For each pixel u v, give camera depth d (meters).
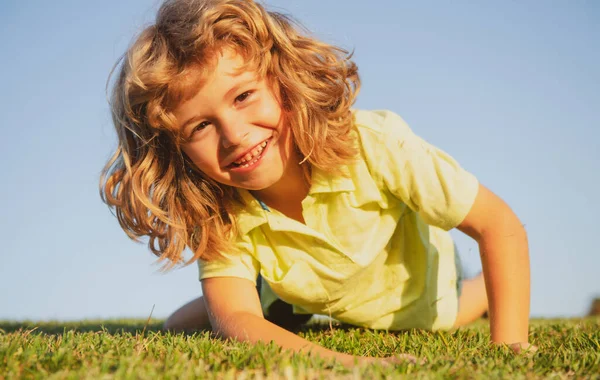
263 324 2.36
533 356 1.93
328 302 2.93
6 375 1.56
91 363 1.71
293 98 2.52
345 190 2.65
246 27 2.49
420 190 2.62
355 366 1.67
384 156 2.64
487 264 2.59
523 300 2.56
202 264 2.78
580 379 1.66
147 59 2.41
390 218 2.81
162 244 2.80
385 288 3.06
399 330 3.18
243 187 2.55
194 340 2.13
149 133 2.67
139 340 2.11
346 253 2.73
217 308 2.62
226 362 1.75
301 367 1.58
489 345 2.20
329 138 2.57
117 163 2.83
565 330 3.12
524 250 2.62
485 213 2.61
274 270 2.80
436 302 3.21
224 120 2.37
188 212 2.75
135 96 2.47
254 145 2.42
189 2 2.46
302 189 2.73
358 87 2.82
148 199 2.73
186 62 2.34
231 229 2.78
